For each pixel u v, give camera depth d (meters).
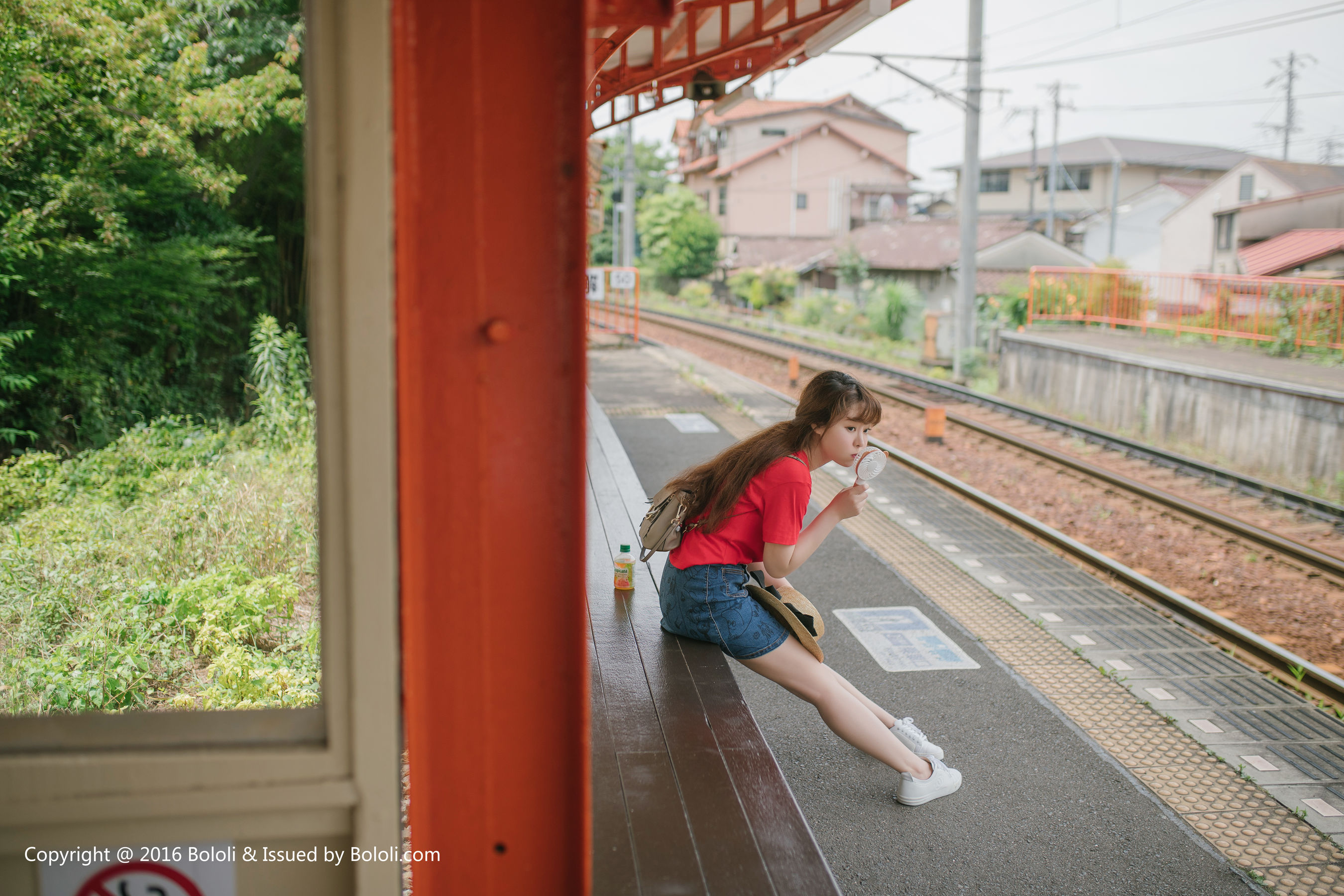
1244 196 34.91
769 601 3.01
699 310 40.50
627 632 3.53
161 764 1.34
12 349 9.46
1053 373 15.33
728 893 2.01
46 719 1.42
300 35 10.41
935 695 4.45
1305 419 10.07
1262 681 4.72
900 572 6.38
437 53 1.30
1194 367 11.93
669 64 5.50
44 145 8.93
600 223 17.61
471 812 1.46
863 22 4.32
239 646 4.38
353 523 1.31
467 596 1.41
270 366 9.51
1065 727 4.14
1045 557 6.86
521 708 1.45
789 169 51.78
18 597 4.79
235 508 6.25
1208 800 3.57
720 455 3.13
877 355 23.44
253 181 11.35
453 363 1.36
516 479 1.39
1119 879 3.06
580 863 1.49
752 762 2.58
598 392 14.72
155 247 9.85
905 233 38.06
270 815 1.39
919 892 2.97
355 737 1.37
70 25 8.39
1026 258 33.81
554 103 1.33
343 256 1.26
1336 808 3.54
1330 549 7.87
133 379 10.77
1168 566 7.28
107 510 6.54
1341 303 12.88
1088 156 52.44
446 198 1.33
